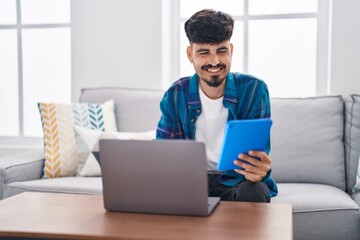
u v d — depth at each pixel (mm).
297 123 2232
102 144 1267
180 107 1748
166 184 1246
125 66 2684
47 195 1531
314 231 1731
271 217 1251
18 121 2982
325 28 2592
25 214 1292
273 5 2658
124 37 2674
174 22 2797
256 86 1723
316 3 2607
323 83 2609
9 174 2021
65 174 2229
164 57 2682
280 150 2211
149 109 2432
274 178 2207
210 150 1763
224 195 1697
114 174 1276
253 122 1253
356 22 2393
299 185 2104
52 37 2902
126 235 1103
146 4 2635
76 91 2754
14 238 1165
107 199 1300
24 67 2949
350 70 2414
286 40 2656
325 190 1961
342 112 2254
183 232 1124
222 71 1593
